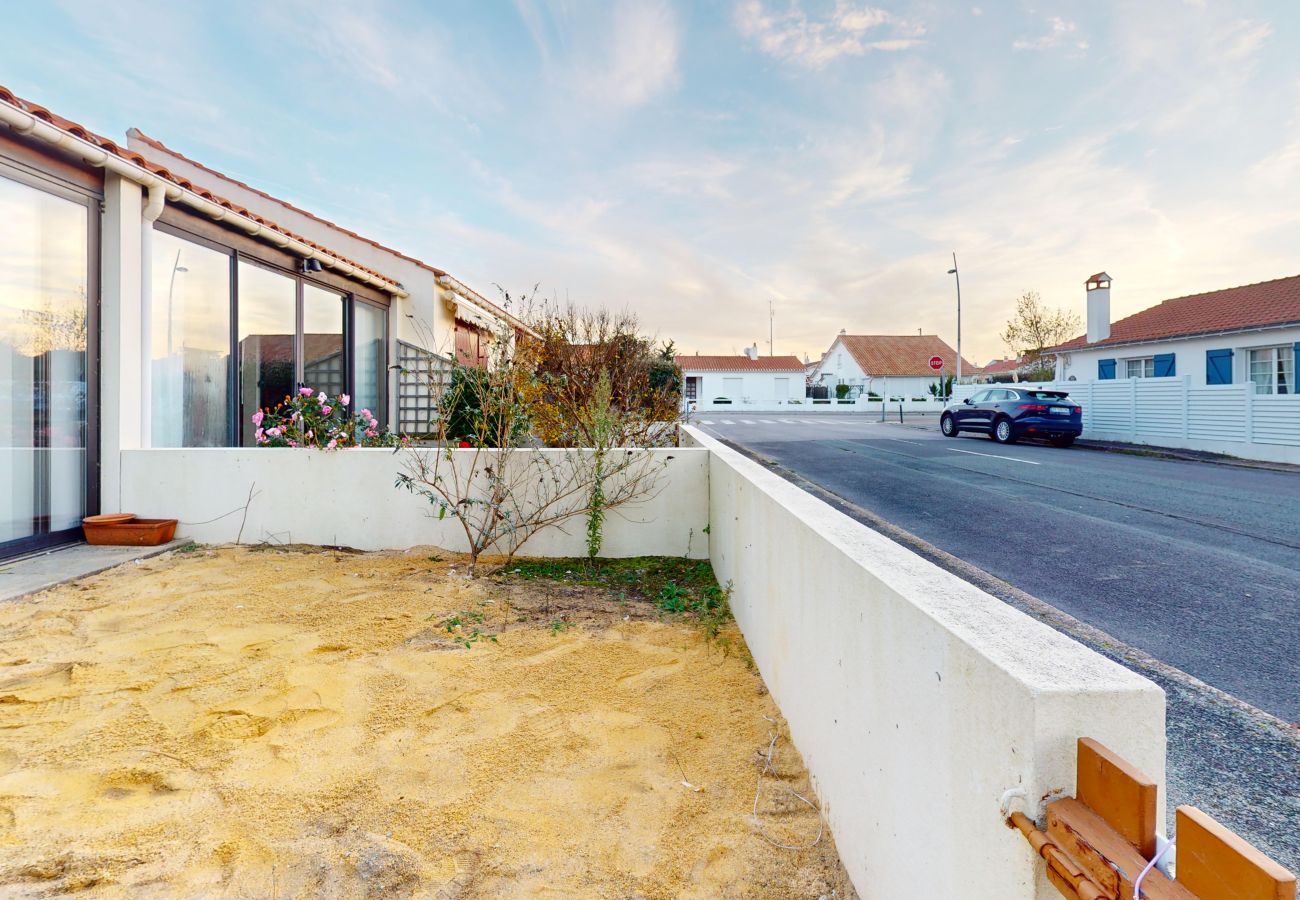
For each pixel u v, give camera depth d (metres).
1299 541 5.68
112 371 5.18
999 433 15.13
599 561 5.27
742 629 3.65
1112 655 3.30
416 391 10.63
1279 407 11.52
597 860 1.92
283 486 5.29
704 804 2.18
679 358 43.59
